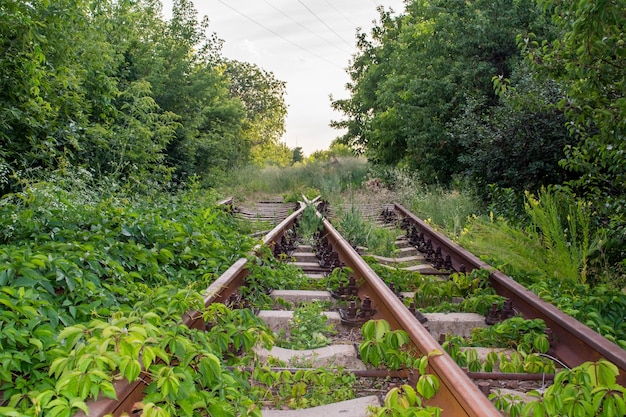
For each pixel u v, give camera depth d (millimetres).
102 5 11359
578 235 7168
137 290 4488
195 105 20828
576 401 2842
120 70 18219
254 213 14477
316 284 6297
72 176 8281
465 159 12648
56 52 9609
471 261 6555
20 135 9141
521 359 3965
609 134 5727
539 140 10398
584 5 4352
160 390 2609
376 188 18531
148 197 10305
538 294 5121
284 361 3941
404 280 6539
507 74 16312
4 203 6102
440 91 16938
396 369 3492
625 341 3947
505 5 16062
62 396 2271
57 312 3408
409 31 19156
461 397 2551
